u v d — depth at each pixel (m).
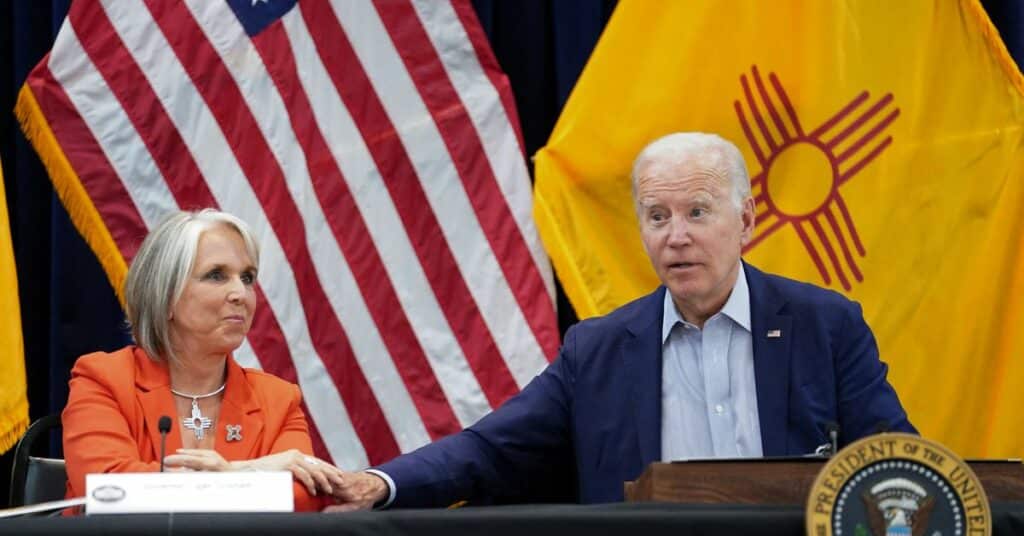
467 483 13.92
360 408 19.11
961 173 19.08
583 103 19.14
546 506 9.76
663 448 14.22
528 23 21.28
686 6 19.30
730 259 14.11
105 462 13.58
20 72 20.58
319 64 19.66
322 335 19.16
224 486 10.34
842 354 14.20
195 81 19.42
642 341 14.43
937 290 18.88
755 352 14.16
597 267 18.89
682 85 19.12
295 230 19.30
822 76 19.05
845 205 18.88
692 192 13.95
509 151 19.64
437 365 19.19
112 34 19.39
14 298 18.61
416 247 19.38
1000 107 19.20
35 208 20.73
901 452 9.07
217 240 14.60
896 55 19.20
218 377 14.81
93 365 14.45
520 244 19.44
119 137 19.19
